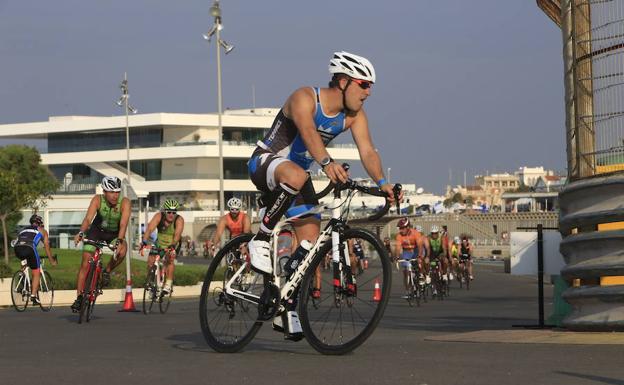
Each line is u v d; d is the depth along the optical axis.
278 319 10.30
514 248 14.68
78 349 11.38
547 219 140.62
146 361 9.57
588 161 12.37
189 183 147.12
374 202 144.88
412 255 30.00
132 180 151.62
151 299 23.19
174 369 8.80
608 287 11.44
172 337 13.11
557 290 14.34
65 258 53.44
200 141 149.25
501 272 72.69
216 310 10.49
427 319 20.16
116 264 18.80
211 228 142.88
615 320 11.39
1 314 22.88
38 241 25.56
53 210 129.25
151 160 153.25
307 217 9.98
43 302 26.22
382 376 7.90
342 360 9.15
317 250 9.81
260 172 9.98
